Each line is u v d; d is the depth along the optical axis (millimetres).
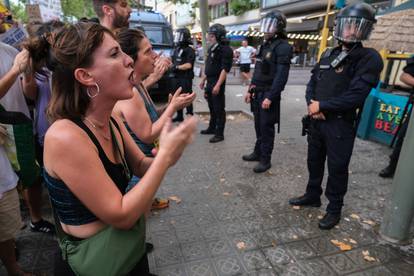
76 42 921
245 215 2836
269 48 3518
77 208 1015
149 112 2180
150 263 2217
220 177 3650
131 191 972
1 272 2160
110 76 975
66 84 972
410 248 2383
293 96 9281
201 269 2160
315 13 16906
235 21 26000
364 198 3145
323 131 2521
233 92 9906
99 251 1019
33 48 1006
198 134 5426
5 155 1829
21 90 2174
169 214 2855
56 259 1160
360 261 2244
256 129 4004
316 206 2975
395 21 4730
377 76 2252
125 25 2355
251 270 2152
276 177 3639
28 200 2479
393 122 4551
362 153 4410
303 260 2252
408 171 2242
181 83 5617
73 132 929
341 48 2422
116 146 1146
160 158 986
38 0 3723
